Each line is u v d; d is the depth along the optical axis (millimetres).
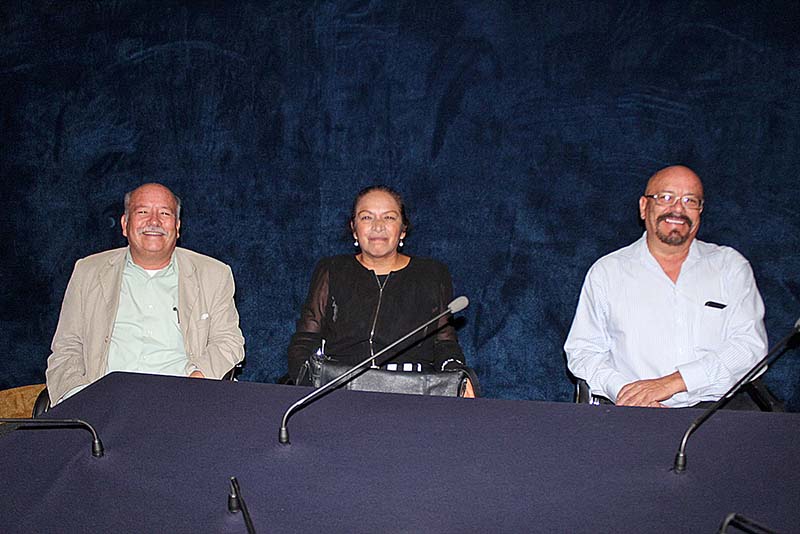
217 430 1801
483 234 3498
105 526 1387
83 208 3725
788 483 1544
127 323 2988
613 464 1629
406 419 1872
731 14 3191
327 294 3027
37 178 3729
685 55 3246
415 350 2959
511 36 3342
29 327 3830
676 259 2885
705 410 1715
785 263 3295
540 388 3568
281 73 3523
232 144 3609
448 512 1437
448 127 3445
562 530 1376
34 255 3781
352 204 3566
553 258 3467
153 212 2885
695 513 1432
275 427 1821
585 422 1852
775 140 3234
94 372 2859
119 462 1636
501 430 1807
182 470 1599
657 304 2846
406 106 3463
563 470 1604
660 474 1584
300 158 3574
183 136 3631
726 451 1685
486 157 3439
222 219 3674
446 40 3389
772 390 3387
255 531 1364
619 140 3338
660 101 3285
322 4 3447
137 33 3580
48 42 3627
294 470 1603
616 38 3273
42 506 1459
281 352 3732
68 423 1730
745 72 3217
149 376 2164
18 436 1769
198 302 2975
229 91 3568
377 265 3035
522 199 3445
